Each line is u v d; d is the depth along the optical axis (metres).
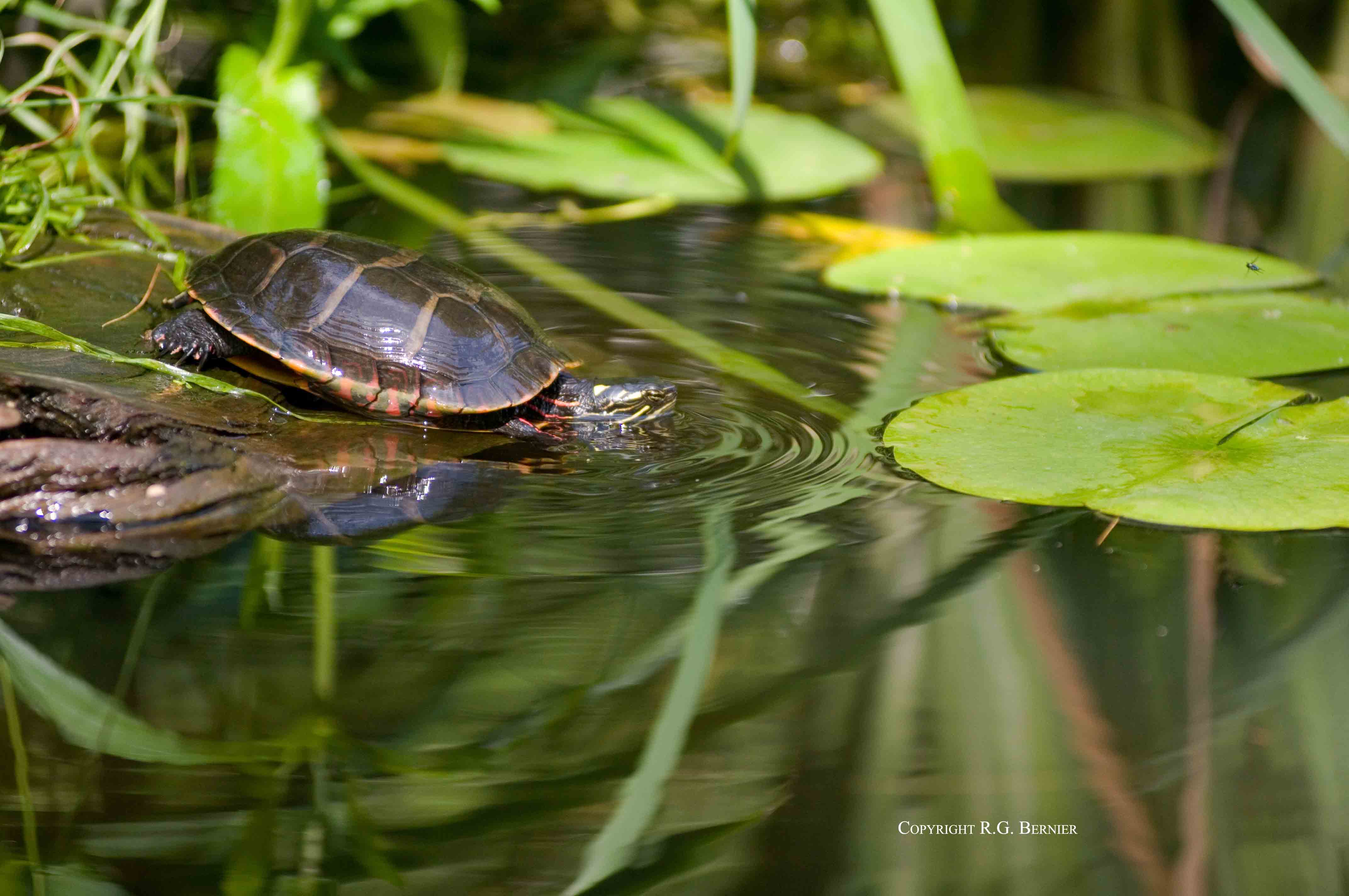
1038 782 3.95
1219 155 12.88
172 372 6.13
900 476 6.10
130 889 3.41
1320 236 10.58
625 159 11.56
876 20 12.38
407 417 6.62
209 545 5.32
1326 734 4.16
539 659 4.50
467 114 12.88
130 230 8.31
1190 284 8.89
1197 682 4.45
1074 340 7.84
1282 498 5.51
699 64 15.87
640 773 3.95
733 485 5.98
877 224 10.73
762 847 3.66
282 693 4.26
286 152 9.90
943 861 3.59
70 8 11.65
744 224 10.62
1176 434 6.28
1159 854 3.64
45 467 5.35
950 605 4.91
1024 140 12.97
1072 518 5.69
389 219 9.99
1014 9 16.12
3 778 3.82
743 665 4.50
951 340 8.10
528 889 3.47
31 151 8.88
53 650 4.48
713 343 7.88
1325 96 8.82
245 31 11.60
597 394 6.74
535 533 5.46
